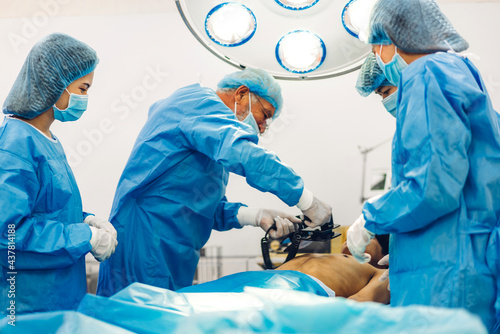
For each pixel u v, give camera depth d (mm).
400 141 1453
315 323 1069
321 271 2070
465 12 3059
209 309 1218
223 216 2326
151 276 2023
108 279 2092
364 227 1593
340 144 3070
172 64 3141
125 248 2049
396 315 1047
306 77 1766
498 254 1295
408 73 1444
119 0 3139
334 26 1635
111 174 3100
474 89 1366
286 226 2143
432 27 1531
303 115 3082
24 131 1780
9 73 3123
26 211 1667
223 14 1611
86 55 1916
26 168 1703
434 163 1307
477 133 1386
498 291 1296
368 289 2086
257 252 2996
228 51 1686
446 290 1324
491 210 1354
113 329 1104
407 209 1365
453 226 1354
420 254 1406
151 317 1186
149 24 3141
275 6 1584
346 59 1709
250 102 2191
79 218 1944
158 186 2043
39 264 1724
